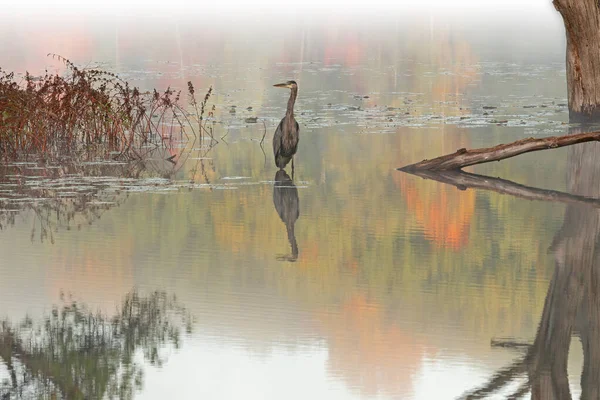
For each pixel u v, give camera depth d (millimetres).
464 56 43281
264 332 10250
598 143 21703
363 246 13656
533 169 18953
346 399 8617
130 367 9305
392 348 9773
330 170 18938
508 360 9484
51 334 10219
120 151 20953
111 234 14312
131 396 8703
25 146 20750
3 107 20328
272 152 20969
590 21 23266
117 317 10703
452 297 11391
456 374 9156
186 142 22250
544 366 9305
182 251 13438
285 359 9531
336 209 15805
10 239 13945
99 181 17938
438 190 17141
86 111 21578
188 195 16828
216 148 21500
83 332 10273
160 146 21719
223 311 10930
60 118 21172
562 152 20750
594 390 8797
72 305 11133
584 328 10320
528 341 9938
